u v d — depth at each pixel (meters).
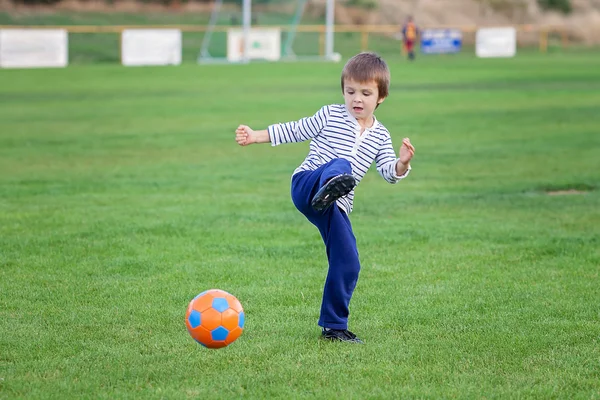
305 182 6.23
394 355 6.21
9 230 10.61
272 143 6.46
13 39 47.81
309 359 6.12
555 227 10.98
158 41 51.84
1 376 5.79
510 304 7.59
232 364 6.03
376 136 6.46
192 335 5.84
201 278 8.45
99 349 6.34
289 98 29.38
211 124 22.73
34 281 8.30
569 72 42.47
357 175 6.50
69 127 22.27
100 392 5.50
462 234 10.55
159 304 7.55
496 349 6.37
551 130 21.30
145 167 16.06
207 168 15.97
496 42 61.38
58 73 42.88
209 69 45.78
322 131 6.45
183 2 72.00
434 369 5.93
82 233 10.44
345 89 6.38
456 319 7.14
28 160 16.84
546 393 5.50
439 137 20.12
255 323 7.00
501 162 16.53
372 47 66.88
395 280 8.42
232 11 70.38
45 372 5.87
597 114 24.58
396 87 33.94
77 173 15.35
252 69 45.53
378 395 5.43
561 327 6.93
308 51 63.94
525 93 31.12
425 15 75.00
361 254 9.51
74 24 65.12
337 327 6.48
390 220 11.45
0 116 24.73
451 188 13.95
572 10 77.38
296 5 72.56
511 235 10.48
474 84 35.28
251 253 9.54
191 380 5.71
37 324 6.96
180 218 11.39
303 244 9.98
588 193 13.52
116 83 36.91
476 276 8.59
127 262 9.07
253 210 12.04
